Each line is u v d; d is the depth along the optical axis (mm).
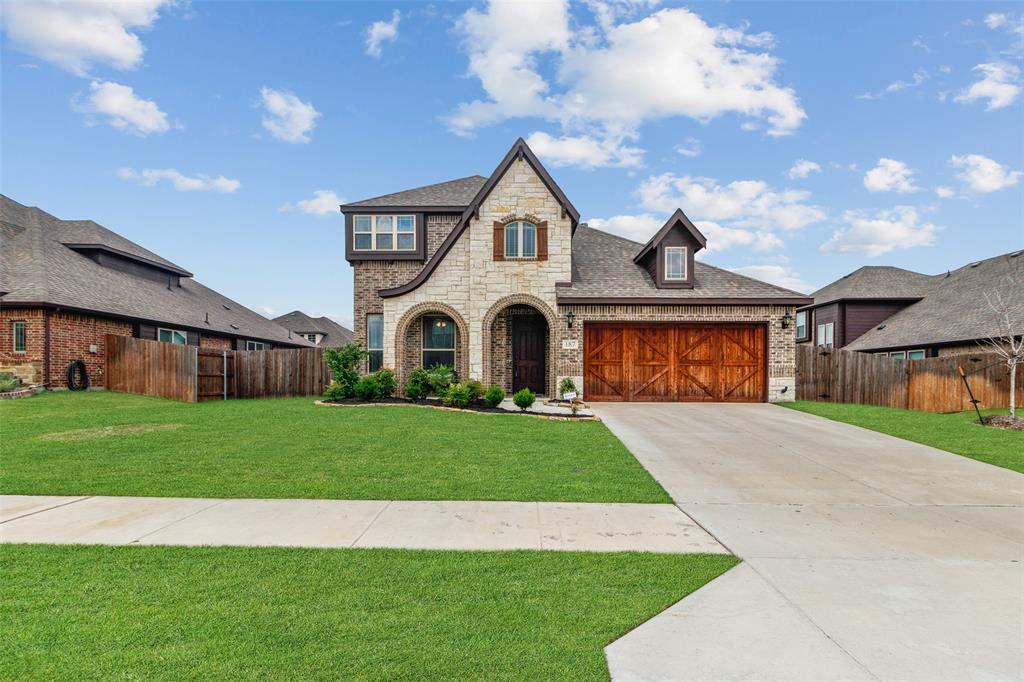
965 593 4168
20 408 14062
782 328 17219
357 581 4242
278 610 3746
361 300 20875
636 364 17438
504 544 5152
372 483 7352
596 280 18391
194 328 24422
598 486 7332
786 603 3967
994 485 7684
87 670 3023
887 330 25297
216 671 3020
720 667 3141
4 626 3486
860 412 14844
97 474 7664
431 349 18938
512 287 17781
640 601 3973
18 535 5258
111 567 4473
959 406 16375
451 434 10867
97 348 19109
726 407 16016
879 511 6426
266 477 7602
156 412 13789
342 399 16031
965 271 26094
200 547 4961
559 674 3049
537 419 13023
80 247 22969
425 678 2986
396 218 20969
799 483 7730
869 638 3486
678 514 6227
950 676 3080
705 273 19016
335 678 2967
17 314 17234
